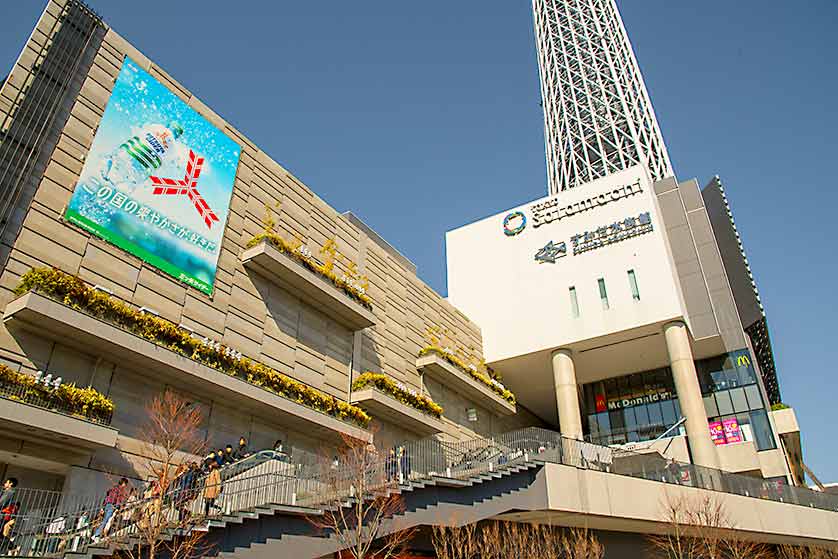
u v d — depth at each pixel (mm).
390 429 30328
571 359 40281
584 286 40875
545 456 23031
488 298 44781
